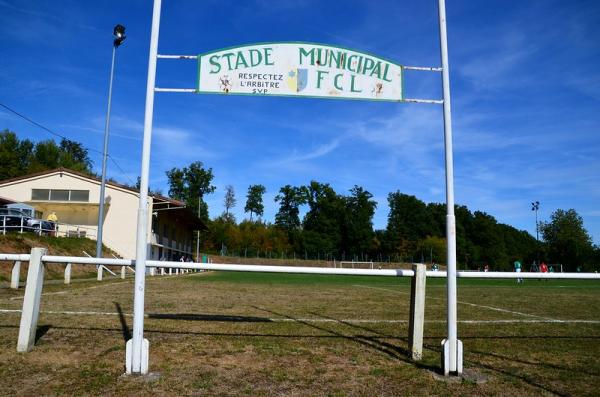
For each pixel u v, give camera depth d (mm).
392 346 5953
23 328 5188
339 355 5395
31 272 5293
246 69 5262
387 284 22984
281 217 108500
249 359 5113
